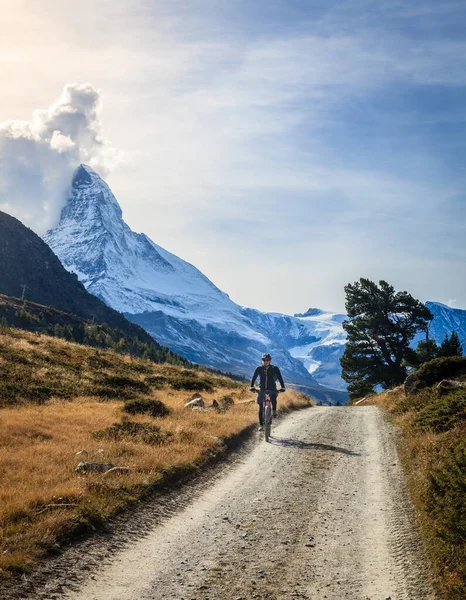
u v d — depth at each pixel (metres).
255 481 12.25
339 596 6.50
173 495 10.80
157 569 7.24
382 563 7.52
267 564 7.48
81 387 27.78
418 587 6.73
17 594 6.17
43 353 35.59
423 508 9.37
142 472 11.73
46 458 12.64
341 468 13.52
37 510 8.90
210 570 7.24
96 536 8.23
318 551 7.98
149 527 8.91
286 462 14.25
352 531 8.87
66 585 6.56
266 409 17.66
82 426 17.62
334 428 20.73
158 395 30.44
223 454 14.88
